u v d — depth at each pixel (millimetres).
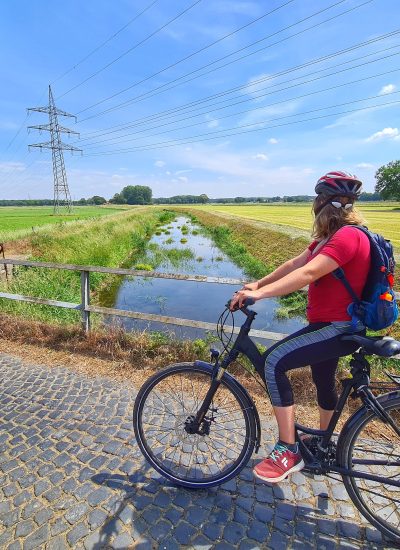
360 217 1855
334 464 2047
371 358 4062
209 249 23625
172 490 2322
